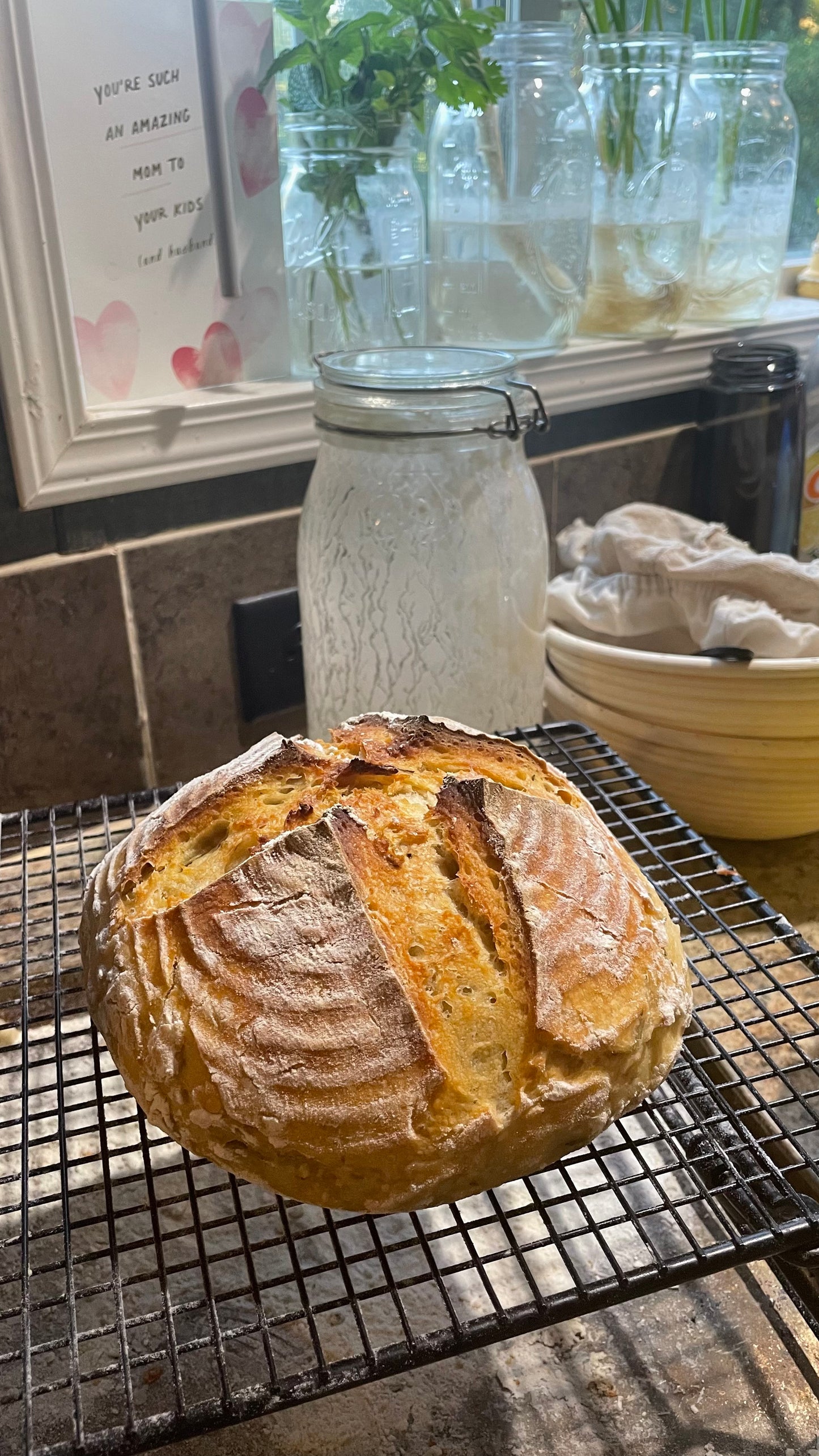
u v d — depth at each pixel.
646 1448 0.53
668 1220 0.63
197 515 0.89
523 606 0.82
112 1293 0.59
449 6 0.83
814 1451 0.53
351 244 0.90
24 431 0.77
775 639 0.78
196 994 0.49
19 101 0.69
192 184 0.82
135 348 0.84
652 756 0.85
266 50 0.82
